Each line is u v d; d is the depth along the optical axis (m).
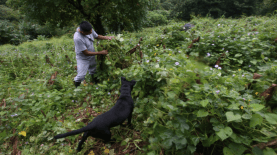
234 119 1.23
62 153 2.03
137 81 2.46
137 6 9.67
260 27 4.55
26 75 4.68
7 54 6.42
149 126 1.98
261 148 1.30
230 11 30.30
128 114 2.15
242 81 1.87
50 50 7.71
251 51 3.06
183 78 1.67
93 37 3.43
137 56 3.44
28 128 2.42
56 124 2.46
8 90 3.40
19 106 2.88
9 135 2.36
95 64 3.64
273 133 1.28
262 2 29.73
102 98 3.06
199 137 1.42
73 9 9.98
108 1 9.45
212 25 7.50
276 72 2.05
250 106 1.33
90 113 2.73
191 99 1.51
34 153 2.11
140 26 11.54
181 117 1.48
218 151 1.58
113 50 3.33
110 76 3.39
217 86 1.63
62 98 3.06
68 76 4.19
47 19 9.92
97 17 10.62
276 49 3.11
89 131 1.88
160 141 1.59
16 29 22.31
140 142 2.03
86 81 3.79
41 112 2.77
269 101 1.73
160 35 4.41
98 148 2.09
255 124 1.27
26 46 10.85
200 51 3.39
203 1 29.75
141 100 2.28
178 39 4.39
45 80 3.66
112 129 2.29
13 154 2.16
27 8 8.88
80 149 2.01
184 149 1.51
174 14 32.62
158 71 2.21
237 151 1.31
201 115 1.38
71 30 20.91
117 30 11.22
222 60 3.17
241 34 3.92
